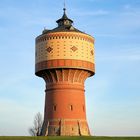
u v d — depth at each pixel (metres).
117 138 53.59
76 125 65.88
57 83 68.00
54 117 66.62
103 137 54.97
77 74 67.94
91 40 70.50
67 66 66.00
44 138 52.59
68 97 67.19
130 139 52.38
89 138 53.53
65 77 67.81
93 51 70.94
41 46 69.06
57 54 66.75
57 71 67.25
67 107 66.69
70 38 67.31
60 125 65.56
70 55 66.56
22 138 52.03
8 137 52.97
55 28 73.69
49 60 67.00
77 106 67.19
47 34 68.25
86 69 67.62
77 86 68.19
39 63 68.75
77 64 66.56
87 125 68.25
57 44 67.12
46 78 69.94
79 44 67.69
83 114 68.00
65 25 74.69
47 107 68.75
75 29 72.38
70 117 66.19
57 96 67.50
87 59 68.19
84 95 70.19
